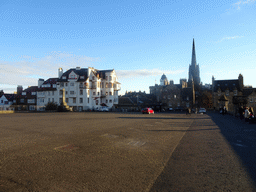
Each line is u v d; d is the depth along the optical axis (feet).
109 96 220.84
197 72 476.95
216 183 12.44
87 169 14.73
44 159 17.04
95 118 71.10
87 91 201.67
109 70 229.25
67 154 18.92
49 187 11.46
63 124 47.39
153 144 24.52
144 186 11.86
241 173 14.29
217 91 265.95
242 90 254.88
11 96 265.75
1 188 11.17
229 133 35.24
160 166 15.76
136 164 16.20
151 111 136.15
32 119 64.39
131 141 26.17
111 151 20.49
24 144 23.07
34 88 253.65
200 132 36.37
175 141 26.84
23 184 11.82
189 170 14.89
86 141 25.57
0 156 17.74
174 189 11.48
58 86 214.48
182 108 264.72
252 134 33.99
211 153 20.24
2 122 52.31
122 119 67.15
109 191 11.11
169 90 284.00
